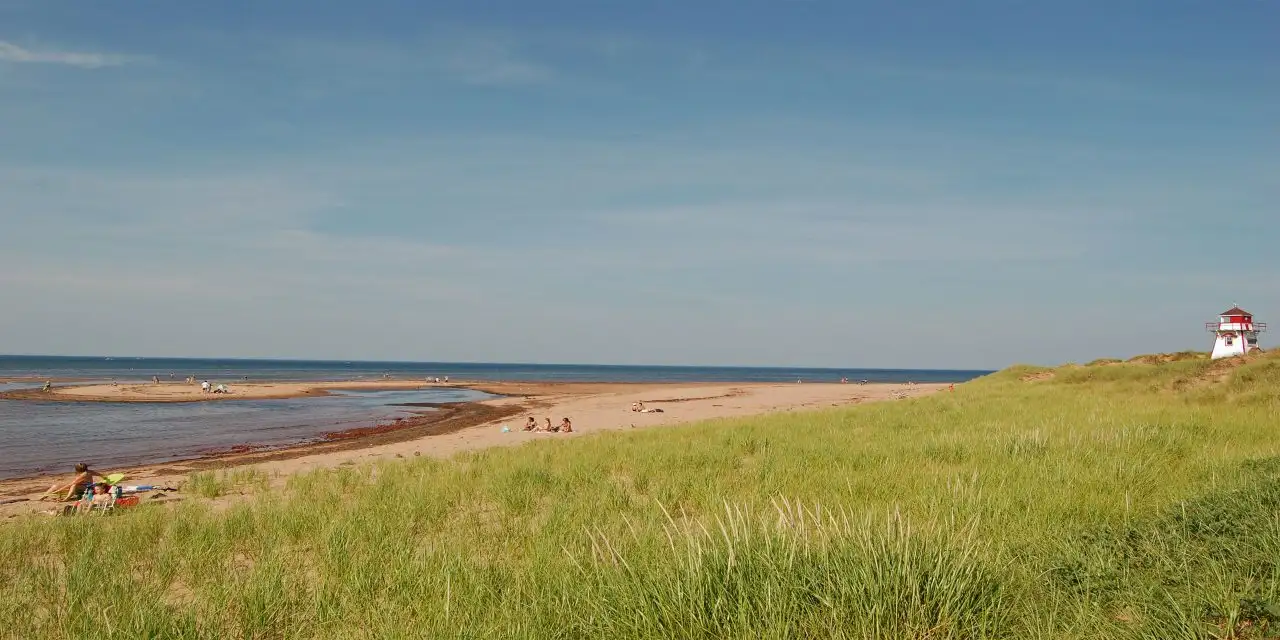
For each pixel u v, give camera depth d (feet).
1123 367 99.30
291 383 260.83
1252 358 77.41
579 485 36.42
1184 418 48.67
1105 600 14.83
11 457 74.54
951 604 14.16
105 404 148.56
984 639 13.25
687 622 14.24
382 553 22.95
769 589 14.24
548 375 560.20
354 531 26.25
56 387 191.72
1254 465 26.25
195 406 150.00
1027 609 14.53
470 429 97.81
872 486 29.19
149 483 53.06
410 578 19.58
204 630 16.89
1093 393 83.15
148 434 97.19
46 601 20.11
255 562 22.70
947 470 32.24
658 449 50.34
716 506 26.37
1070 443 37.27
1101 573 15.81
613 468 43.21
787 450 44.73
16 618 18.42
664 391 225.15
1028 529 20.61
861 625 13.56
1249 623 12.77
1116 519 21.31
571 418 113.29
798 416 80.53
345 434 95.61
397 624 16.46
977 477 28.81
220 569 22.71
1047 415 59.21
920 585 14.64
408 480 42.37
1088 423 47.93
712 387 267.59
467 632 15.07
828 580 14.67
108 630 16.06
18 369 410.52
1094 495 24.21
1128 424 44.86
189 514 32.45
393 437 89.20
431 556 21.62
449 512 31.58
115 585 20.33
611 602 15.64
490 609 16.79
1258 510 18.39
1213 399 63.10
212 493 43.98
